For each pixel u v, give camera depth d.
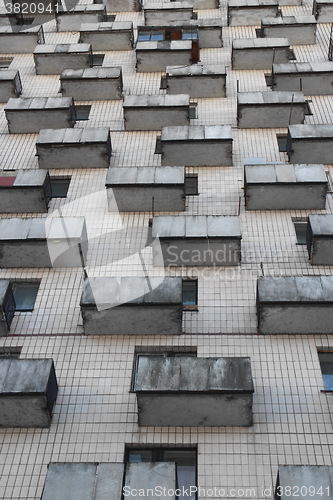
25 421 19.89
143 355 22.38
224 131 29.55
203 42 39.78
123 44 40.00
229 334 22.48
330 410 20.08
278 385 20.77
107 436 19.77
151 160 30.70
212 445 19.41
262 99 31.78
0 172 29.75
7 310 22.59
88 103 35.47
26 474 18.91
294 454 19.06
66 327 23.03
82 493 16.44
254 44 36.97
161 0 45.53
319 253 24.31
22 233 24.44
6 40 40.25
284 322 21.92
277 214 27.16
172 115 32.03
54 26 43.59
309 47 39.66
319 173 26.72
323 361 22.02
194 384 18.94
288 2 43.84
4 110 32.97
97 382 21.17
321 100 34.44
